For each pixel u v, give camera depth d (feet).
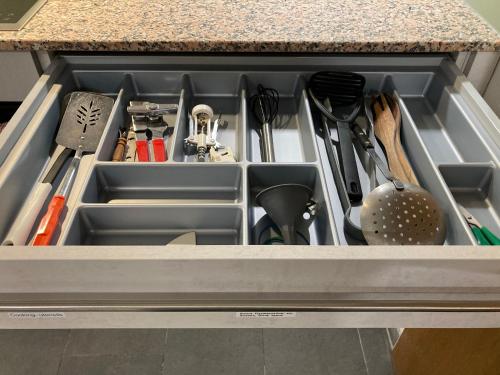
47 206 2.65
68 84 3.26
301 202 2.61
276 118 3.39
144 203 2.80
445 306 2.22
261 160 3.09
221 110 3.43
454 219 2.48
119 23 3.15
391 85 3.34
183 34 3.05
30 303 2.16
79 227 2.51
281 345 4.69
